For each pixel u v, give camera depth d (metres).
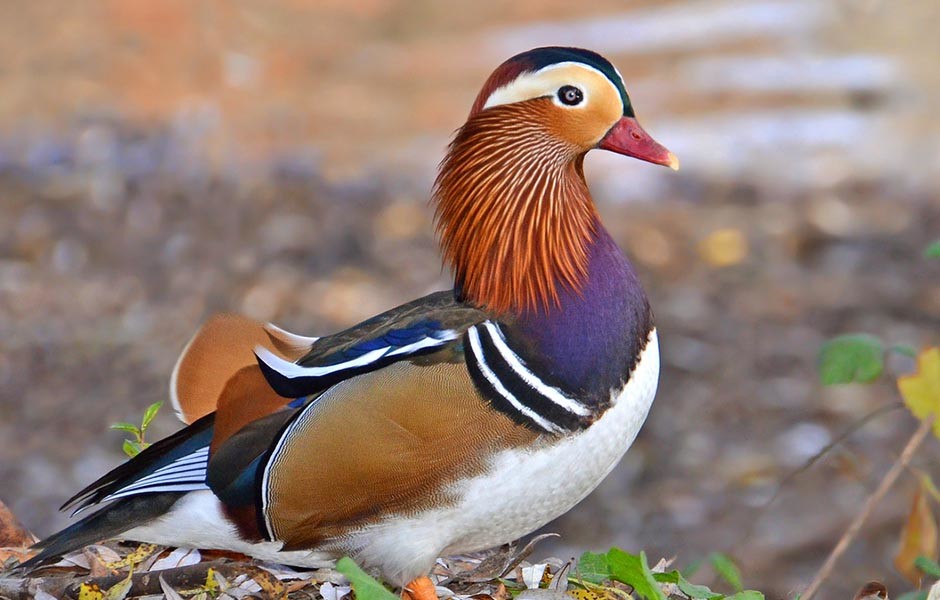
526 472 5.02
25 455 11.48
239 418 5.13
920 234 16.27
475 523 5.09
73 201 16.88
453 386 4.94
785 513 10.77
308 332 13.49
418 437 4.93
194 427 5.32
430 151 20.25
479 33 26.86
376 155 19.91
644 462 11.64
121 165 18.38
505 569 5.64
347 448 4.96
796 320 14.09
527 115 5.36
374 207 17.17
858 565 10.12
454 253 5.46
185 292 14.51
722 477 11.30
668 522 10.74
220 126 20.91
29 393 12.38
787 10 26.39
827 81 22.55
